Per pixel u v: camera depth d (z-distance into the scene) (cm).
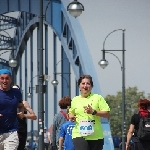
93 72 4938
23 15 6906
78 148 1434
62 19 5500
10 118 1323
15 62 4397
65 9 5303
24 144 1750
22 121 1742
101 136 1445
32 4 5900
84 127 1430
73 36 5103
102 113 1413
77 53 5044
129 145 1869
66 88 6156
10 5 5966
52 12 5516
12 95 1327
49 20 5525
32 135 7169
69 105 1944
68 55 5366
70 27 5156
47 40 6291
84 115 1434
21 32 7062
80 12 2822
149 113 1834
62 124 1900
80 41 5062
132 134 1848
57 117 1948
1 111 1315
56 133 1958
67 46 5400
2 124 1320
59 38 5494
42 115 3150
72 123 1798
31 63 7125
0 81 1320
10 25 7219
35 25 6562
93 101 1436
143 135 1817
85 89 1440
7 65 7831
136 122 1836
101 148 1449
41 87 3159
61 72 6150
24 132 1745
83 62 4956
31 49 7000
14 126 1334
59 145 1825
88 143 1436
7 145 1319
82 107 1434
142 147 1834
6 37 7331
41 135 3130
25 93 7544
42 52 3150
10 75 1326
